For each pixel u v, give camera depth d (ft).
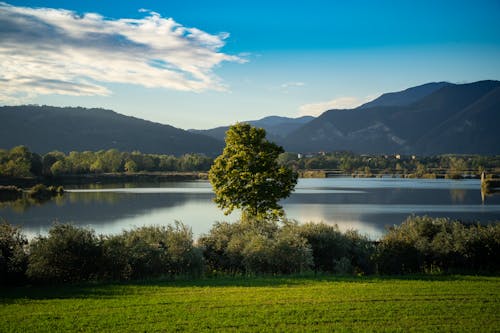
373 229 226.17
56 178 594.65
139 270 90.07
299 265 98.32
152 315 63.77
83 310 65.98
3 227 89.30
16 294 76.13
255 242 99.76
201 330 58.23
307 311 65.72
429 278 89.86
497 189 517.96
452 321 61.26
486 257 97.19
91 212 297.53
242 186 149.79
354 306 68.13
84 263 85.97
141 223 245.45
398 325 59.88
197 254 96.12
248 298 72.84
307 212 302.66
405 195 448.65
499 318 62.49
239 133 153.79
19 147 593.01
